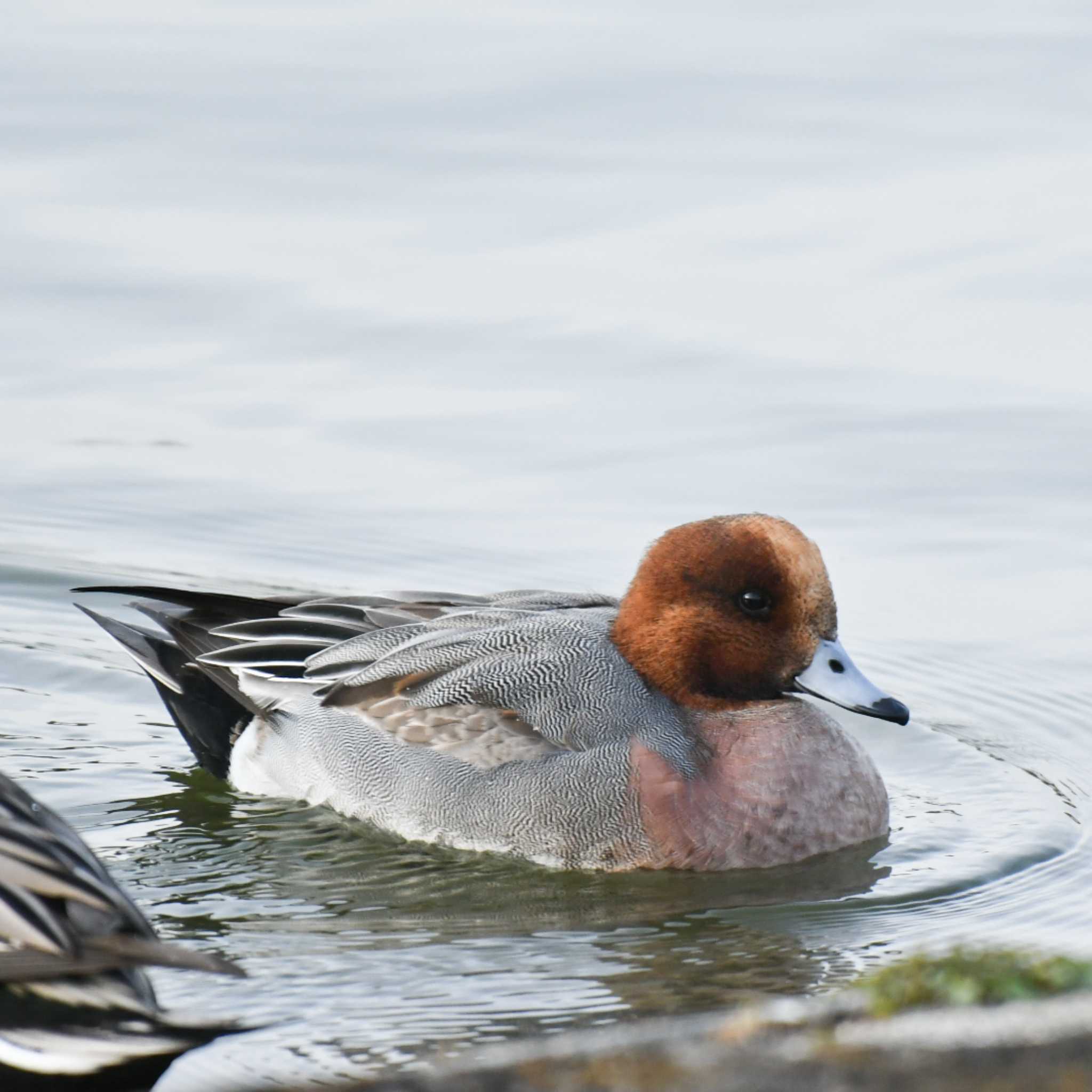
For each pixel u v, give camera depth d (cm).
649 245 1983
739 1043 580
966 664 1396
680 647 1184
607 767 1143
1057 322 1844
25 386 1764
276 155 2145
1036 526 1545
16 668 1426
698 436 1681
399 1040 858
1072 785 1244
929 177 2109
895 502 1580
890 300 1881
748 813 1136
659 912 1060
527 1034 868
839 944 1002
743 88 2308
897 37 2477
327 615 1278
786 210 2045
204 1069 823
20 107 2238
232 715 1274
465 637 1213
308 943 998
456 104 2261
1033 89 2314
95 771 1275
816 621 1180
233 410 1733
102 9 2547
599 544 1534
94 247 1961
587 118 2231
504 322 1847
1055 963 623
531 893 1097
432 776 1173
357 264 1944
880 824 1173
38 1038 632
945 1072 553
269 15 2528
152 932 684
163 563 1539
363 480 1631
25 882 649
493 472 1642
